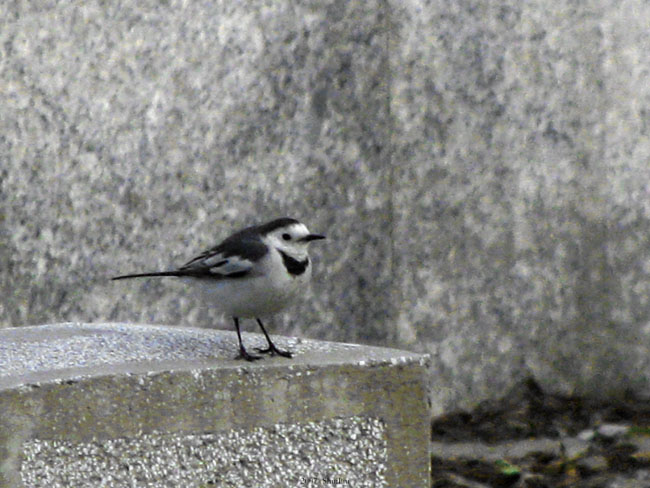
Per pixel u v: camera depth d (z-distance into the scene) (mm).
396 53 12867
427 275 13102
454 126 13078
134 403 7238
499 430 12688
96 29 12148
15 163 12039
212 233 12508
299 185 12734
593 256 13562
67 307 12164
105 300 12250
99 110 12180
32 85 12055
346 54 12773
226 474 7465
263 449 7531
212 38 12438
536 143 13336
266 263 7820
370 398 7730
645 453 11828
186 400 7352
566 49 13336
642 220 13586
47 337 8367
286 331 12711
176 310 12383
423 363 7852
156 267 12344
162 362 7570
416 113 12961
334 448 7676
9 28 12023
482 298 13305
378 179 12930
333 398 7652
